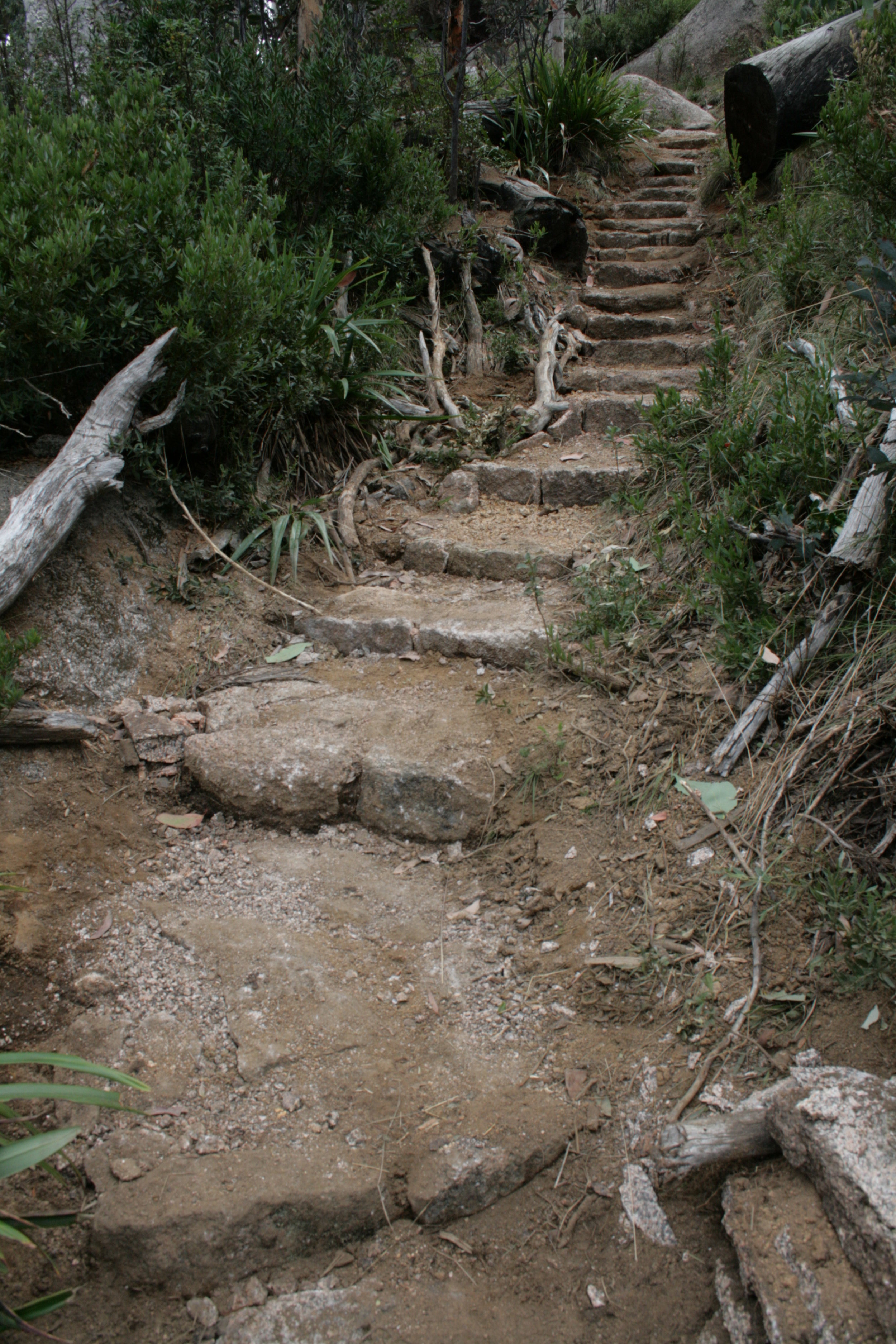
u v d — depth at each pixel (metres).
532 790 2.90
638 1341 1.75
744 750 2.69
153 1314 1.83
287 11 6.51
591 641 3.35
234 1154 2.03
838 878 2.26
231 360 3.74
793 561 3.07
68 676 3.16
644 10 13.22
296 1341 1.77
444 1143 2.04
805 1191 1.77
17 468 3.55
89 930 2.55
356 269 4.71
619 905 2.52
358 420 4.80
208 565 3.88
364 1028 2.32
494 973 2.47
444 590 4.01
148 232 3.67
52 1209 1.93
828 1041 2.06
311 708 3.29
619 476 4.32
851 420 3.26
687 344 6.02
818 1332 1.54
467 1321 1.80
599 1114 2.09
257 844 2.95
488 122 8.09
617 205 7.98
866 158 4.17
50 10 6.21
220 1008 2.36
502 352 5.91
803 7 9.15
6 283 3.37
